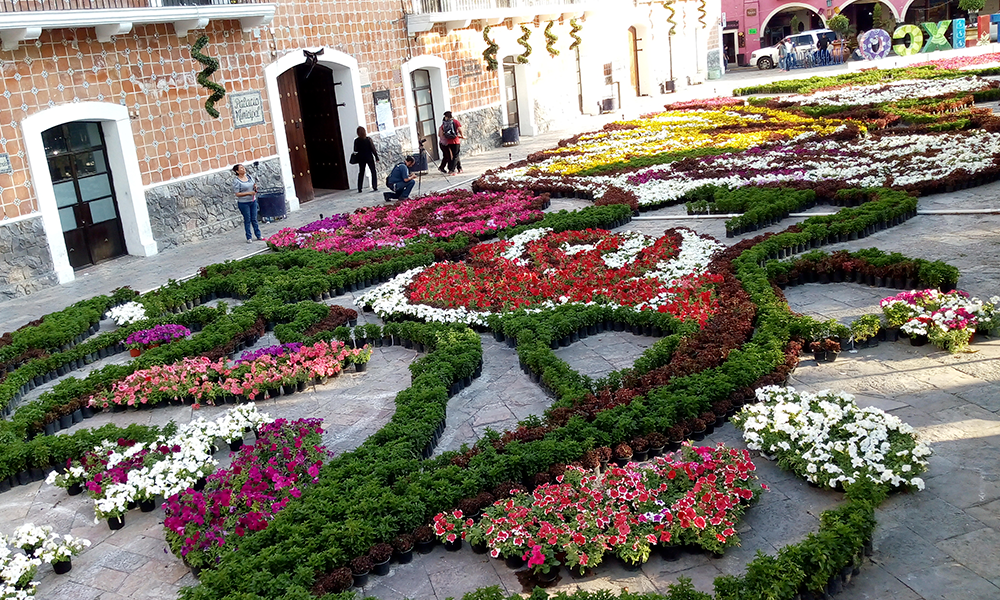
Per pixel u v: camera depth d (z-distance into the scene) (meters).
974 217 12.28
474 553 6.07
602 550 5.63
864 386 7.73
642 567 5.69
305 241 15.54
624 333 9.95
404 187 19.12
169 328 11.19
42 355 10.92
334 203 20.19
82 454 7.97
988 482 6.07
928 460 6.41
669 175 17.36
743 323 9.01
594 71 31.33
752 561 5.46
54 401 9.22
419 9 23.58
